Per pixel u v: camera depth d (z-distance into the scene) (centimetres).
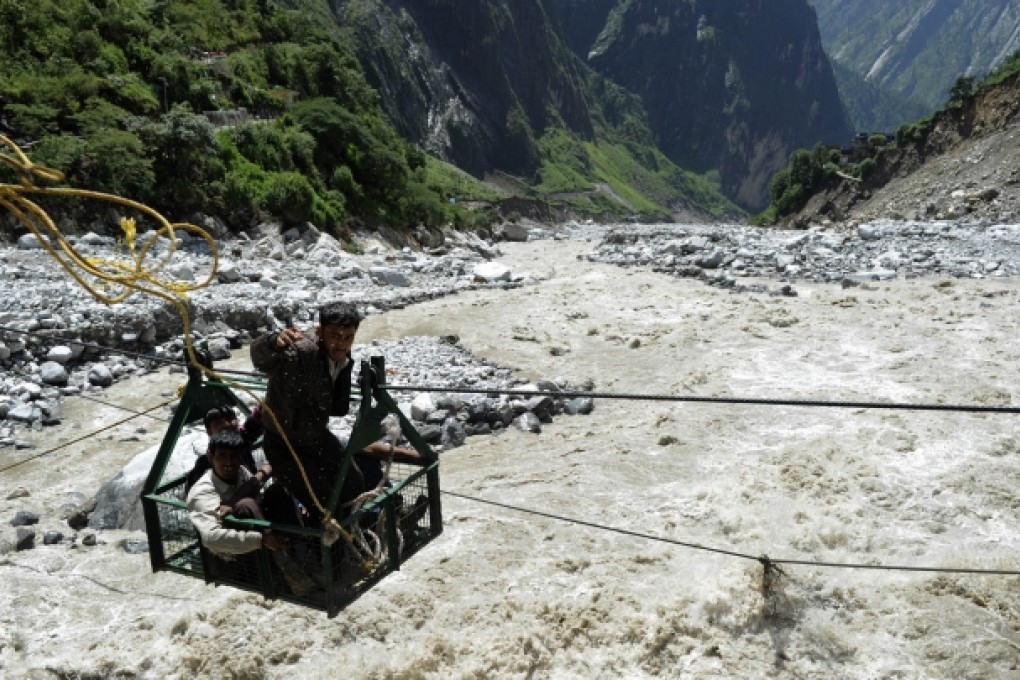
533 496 1308
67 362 1770
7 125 2867
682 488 1330
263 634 1012
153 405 1644
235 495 626
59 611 1055
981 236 3341
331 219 3388
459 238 4225
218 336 2003
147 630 1025
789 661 970
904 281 2611
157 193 2953
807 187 8119
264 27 5069
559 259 3503
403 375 1759
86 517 1240
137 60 3622
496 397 1636
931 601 1048
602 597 1056
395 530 648
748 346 1988
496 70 17462
